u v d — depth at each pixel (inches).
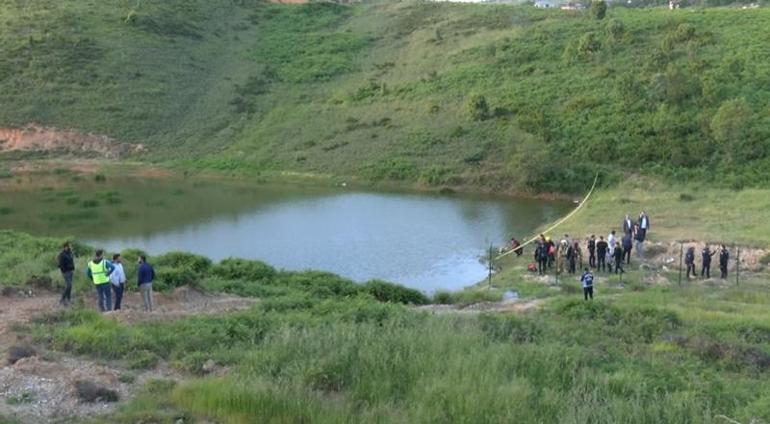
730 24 2787.9
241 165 2407.7
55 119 2640.3
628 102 2260.1
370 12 4121.6
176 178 2283.5
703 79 2252.7
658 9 3508.9
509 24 3415.4
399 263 1286.9
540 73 2679.6
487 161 2181.3
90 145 2559.1
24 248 1083.3
